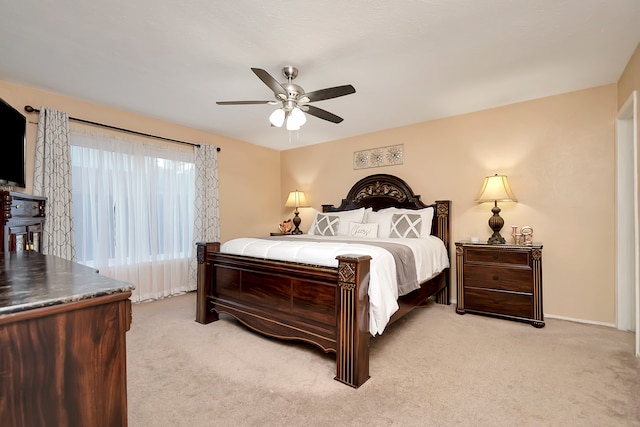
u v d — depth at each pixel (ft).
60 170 10.07
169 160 13.44
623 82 8.84
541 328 9.45
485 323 9.95
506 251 10.21
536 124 10.86
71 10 6.13
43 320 2.20
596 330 9.24
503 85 9.75
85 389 2.39
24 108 9.65
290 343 8.32
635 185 7.68
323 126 14.15
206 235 14.57
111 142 11.57
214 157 15.06
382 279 6.86
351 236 12.89
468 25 6.66
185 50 7.64
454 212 12.63
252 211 17.43
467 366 7.01
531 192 10.93
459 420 5.14
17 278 2.95
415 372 6.75
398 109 11.89
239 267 9.14
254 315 8.57
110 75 8.98
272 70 8.66
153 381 6.36
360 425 5.02
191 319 10.27
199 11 6.19
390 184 14.30
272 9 6.14
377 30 6.83
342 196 16.34
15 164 8.33
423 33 6.95
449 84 9.66
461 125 12.49
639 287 7.42
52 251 9.78
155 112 12.16
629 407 5.47
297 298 7.66
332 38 7.13
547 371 6.77
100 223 11.14
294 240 10.46
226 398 5.78
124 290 2.61
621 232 9.36
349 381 6.23
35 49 7.59
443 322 10.07
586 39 7.22
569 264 10.26
